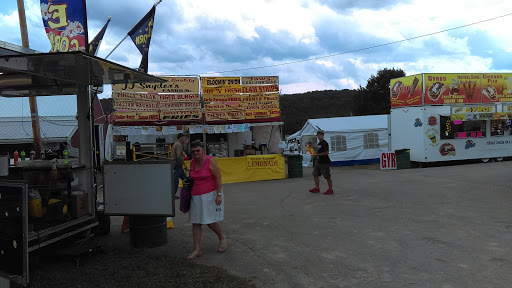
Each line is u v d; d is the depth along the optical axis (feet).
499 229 20.01
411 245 17.75
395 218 23.21
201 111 53.52
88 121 18.12
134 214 17.66
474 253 16.35
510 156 63.87
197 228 16.98
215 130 53.93
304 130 69.82
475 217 22.86
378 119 68.54
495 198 28.91
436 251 16.78
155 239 18.48
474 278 13.71
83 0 19.70
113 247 18.69
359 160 65.21
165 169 17.34
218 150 64.75
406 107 61.62
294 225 22.22
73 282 13.78
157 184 17.43
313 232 20.54
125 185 17.72
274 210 26.89
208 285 13.37
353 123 67.15
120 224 24.38
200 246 17.19
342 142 64.64
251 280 14.12
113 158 56.90
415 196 30.89
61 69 15.08
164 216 17.44
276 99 55.62
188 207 16.93
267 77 55.31
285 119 218.38
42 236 14.44
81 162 18.10
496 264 14.99
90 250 16.16
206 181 16.74
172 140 62.18
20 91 20.34
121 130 50.03
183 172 30.22
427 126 58.49
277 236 19.99
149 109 51.16
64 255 15.51
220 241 17.65
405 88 61.82
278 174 46.44
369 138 65.72
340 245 18.11
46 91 20.30
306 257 16.56
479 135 61.11
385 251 17.02
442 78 59.31
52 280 13.97
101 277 14.23
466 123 61.26
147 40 29.04
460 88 60.39
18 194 12.71
